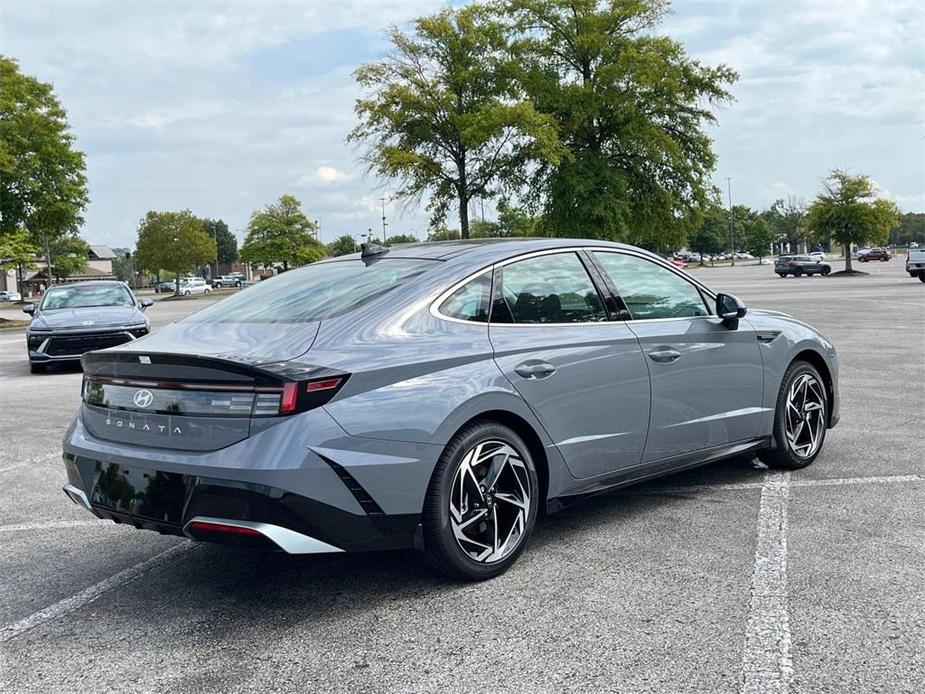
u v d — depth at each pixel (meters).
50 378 12.71
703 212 36.25
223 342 3.54
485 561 3.68
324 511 3.18
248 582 3.85
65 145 39.53
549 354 3.94
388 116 32.34
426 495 3.47
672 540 4.14
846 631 3.06
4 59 38.16
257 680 2.89
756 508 4.62
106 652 3.18
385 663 2.97
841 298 25.67
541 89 34.22
